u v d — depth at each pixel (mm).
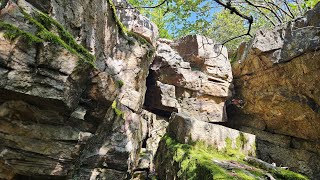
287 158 9844
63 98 3768
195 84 11000
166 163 8000
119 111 7090
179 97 11070
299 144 9789
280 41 9070
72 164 4680
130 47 8000
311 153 9344
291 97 9211
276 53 9133
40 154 4270
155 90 11031
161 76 11125
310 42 7980
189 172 6512
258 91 10477
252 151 8344
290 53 8641
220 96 11336
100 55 6566
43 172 4340
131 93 7887
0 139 3947
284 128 10164
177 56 11430
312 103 8703
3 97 3656
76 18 5371
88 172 6188
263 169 6949
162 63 11125
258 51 9656
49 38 3645
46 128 4230
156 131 10531
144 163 8609
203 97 11180
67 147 4508
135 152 8125
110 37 7137
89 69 4152
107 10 6820
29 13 3936
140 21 9516
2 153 4004
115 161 6637
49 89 3662
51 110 4047
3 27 3312
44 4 4512
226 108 12125
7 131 3939
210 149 7848
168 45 11992
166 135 9328
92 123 4977
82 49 4508
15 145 4066
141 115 9781
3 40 3287
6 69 3359
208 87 11156
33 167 4262
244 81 11156
